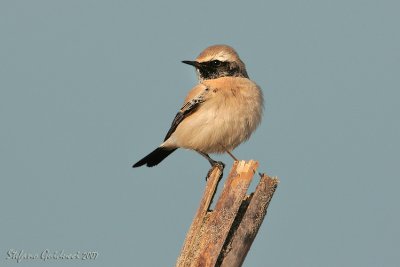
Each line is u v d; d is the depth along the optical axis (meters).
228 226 9.48
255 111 13.74
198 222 10.20
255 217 9.63
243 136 13.87
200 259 9.43
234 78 13.98
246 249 9.68
